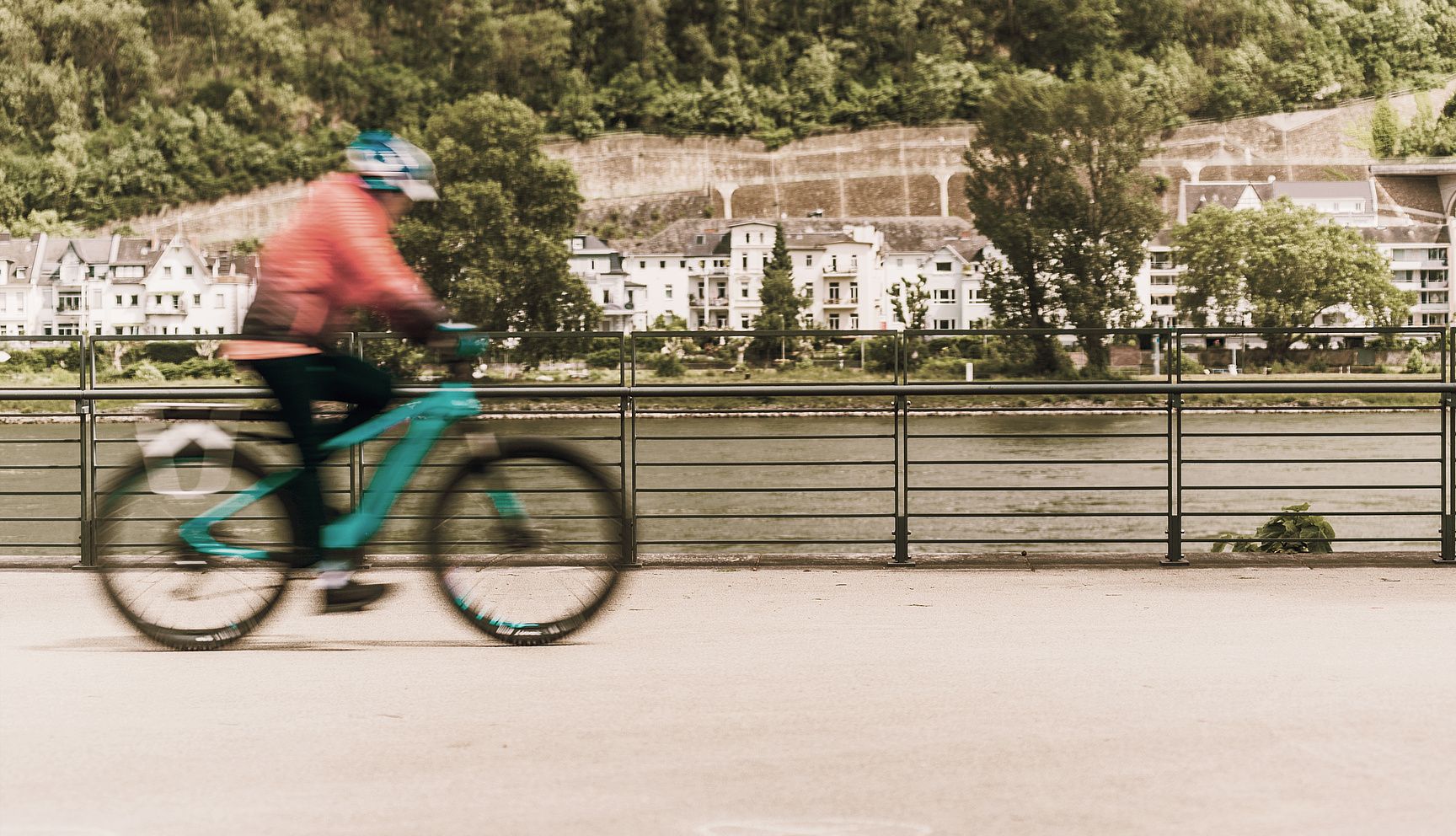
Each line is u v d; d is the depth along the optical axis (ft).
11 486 78.43
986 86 454.40
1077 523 79.41
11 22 453.99
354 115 485.15
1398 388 25.11
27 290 398.01
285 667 16.93
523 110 299.79
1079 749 13.08
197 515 17.88
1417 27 477.77
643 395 24.70
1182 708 14.65
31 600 21.75
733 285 401.90
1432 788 11.82
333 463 18.03
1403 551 25.66
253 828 10.95
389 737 13.62
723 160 443.73
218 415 17.71
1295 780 12.05
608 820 11.12
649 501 80.12
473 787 12.00
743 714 14.52
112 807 11.51
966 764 12.65
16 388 24.32
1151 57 490.49
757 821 11.07
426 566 18.08
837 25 513.86
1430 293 397.60
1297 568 24.91
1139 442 109.60
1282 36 477.36
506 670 16.69
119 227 434.30
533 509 18.02
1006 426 92.68
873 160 440.45
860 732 13.75
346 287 17.11
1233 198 408.05
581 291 289.74
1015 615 20.42
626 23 496.64
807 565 25.40
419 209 286.25
